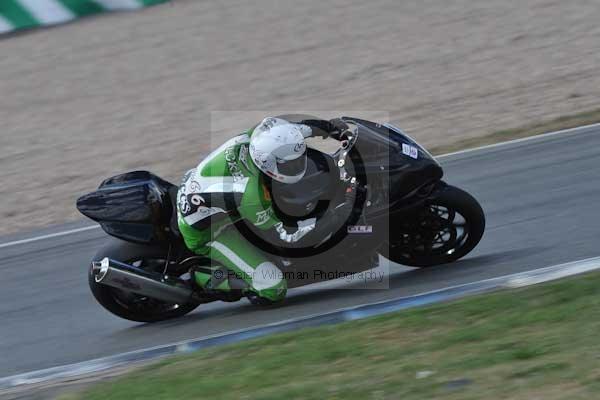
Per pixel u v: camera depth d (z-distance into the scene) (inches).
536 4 2340.1
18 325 952.3
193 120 1817.2
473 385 600.1
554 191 1117.1
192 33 2399.1
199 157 1594.5
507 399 569.6
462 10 2367.1
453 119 1612.9
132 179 912.3
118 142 1744.6
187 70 2142.0
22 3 2518.5
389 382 628.4
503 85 1777.8
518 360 629.6
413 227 879.7
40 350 877.2
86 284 1039.6
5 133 1887.3
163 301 917.2
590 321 678.5
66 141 1792.6
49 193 1502.2
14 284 1074.7
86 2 2603.3
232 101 1902.1
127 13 2635.3
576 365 598.9
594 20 2142.0
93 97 2041.1
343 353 705.0
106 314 953.5
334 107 1786.4
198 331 865.5
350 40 2224.4
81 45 2386.8
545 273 839.1
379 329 748.0
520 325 700.7
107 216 878.4
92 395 709.3
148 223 876.6
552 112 1553.9
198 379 700.0
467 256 938.1
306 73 2026.3
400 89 1849.2
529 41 2053.4
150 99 1983.3
